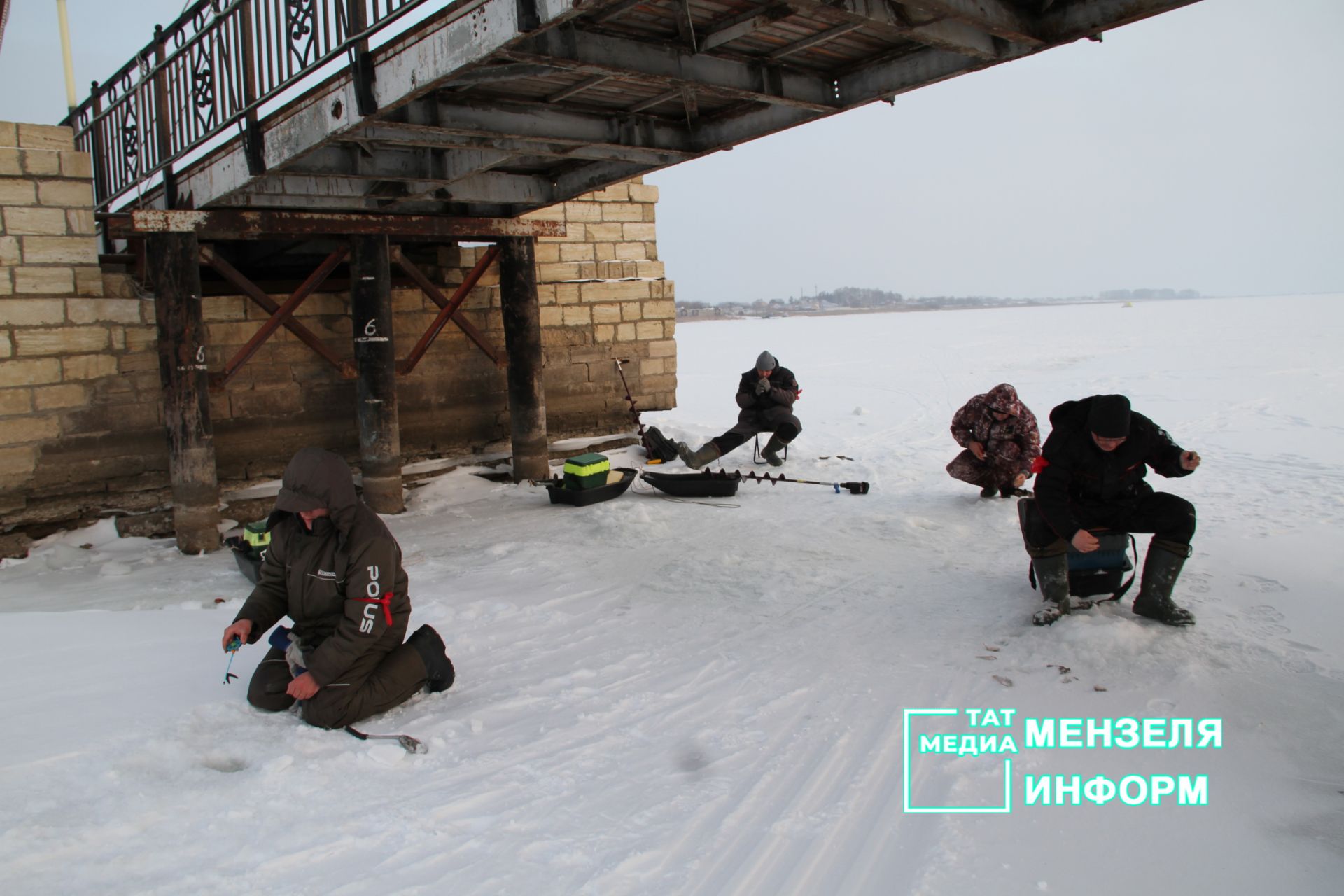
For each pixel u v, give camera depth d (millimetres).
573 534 7988
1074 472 4961
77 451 7996
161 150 7914
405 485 9961
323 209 8367
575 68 5277
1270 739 3705
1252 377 19312
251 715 3701
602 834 3061
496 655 4902
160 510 8359
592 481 9148
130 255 8914
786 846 3023
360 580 3656
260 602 3832
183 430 7750
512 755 3652
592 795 3340
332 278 10141
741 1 5191
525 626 5434
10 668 3998
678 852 2975
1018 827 3141
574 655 4926
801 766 3611
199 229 7707
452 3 4988
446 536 8141
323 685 3615
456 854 2893
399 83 5449
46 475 7852
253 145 6688
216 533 7930
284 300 9539
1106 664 4500
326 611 3773
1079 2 5184
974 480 8758
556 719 4035
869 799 3354
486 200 8672
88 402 8023
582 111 6855
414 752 3588
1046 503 4852
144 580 6902
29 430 7750
